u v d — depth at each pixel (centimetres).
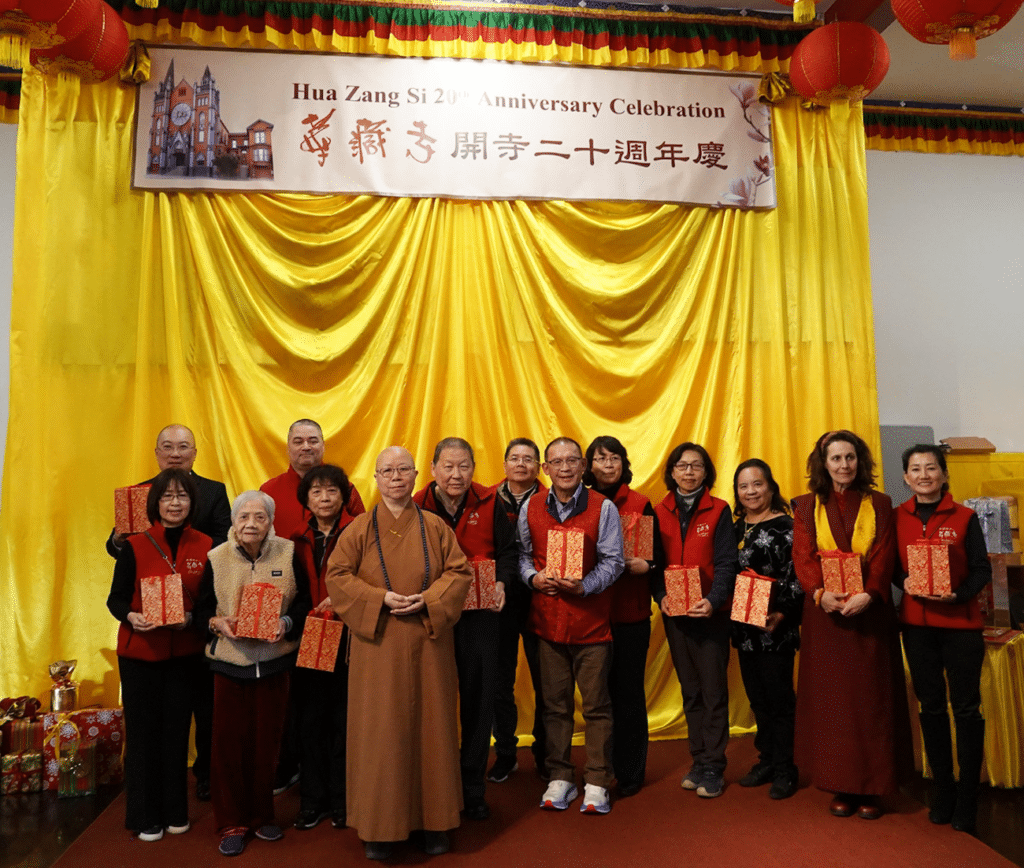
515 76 505
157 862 319
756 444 509
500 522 372
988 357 610
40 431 454
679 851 324
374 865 316
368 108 492
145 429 459
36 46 399
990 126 620
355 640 326
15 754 404
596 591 361
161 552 346
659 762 434
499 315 494
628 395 498
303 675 354
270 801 342
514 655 407
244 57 484
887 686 354
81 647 448
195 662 349
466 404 486
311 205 486
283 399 472
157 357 468
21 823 366
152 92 476
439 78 499
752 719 487
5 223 539
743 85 527
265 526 333
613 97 513
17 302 459
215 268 474
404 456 331
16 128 543
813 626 364
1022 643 402
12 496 448
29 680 439
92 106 473
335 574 325
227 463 463
